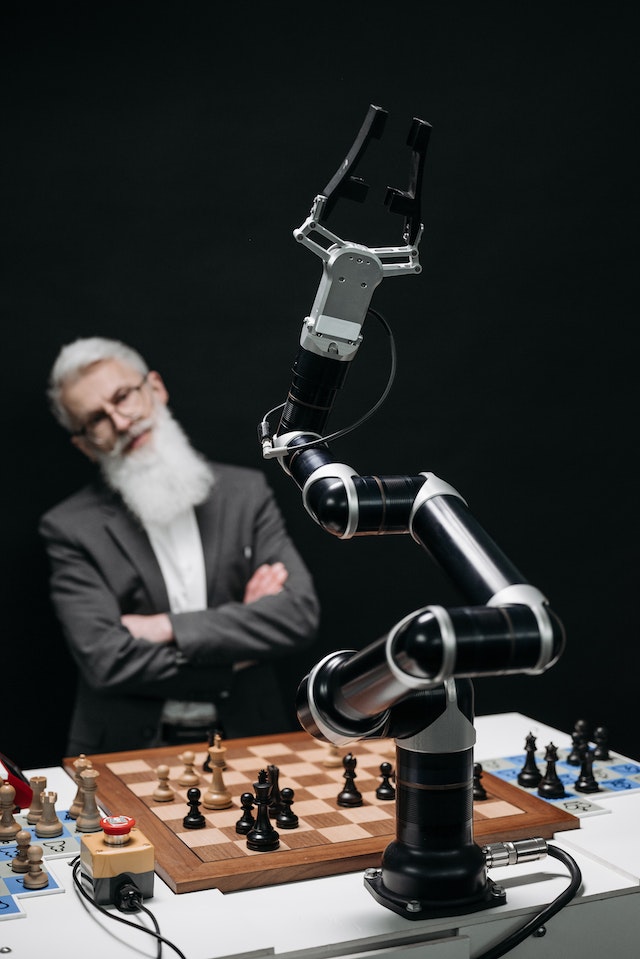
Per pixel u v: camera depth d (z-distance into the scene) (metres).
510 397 4.69
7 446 4.19
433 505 1.65
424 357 4.61
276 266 4.46
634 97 4.70
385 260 2.00
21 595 4.21
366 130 1.65
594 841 2.00
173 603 4.03
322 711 1.61
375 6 4.49
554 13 4.62
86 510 4.05
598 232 4.71
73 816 2.11
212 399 4.42
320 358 1.76
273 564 4.14
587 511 4.77
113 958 1.55
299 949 1.59
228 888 1.79
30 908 1.73
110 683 3.89
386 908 1.72
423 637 1.34
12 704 4.23
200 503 4.10
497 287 4.65
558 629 1.41
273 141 4.43
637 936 1.82
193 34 4.33
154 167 4.32
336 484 1.67
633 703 4.80
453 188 4.59
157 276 4.35
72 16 4.21
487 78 4.59
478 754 2.55
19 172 4.18
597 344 4.74
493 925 1.71
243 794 2.02
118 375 4.10
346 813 2.11
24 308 4.21
